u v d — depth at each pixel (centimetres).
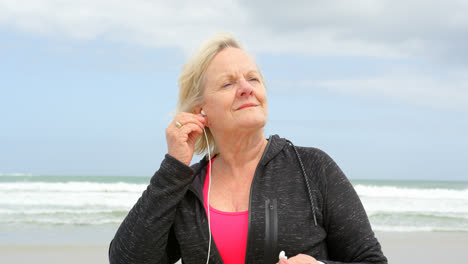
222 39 209
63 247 931
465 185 4909
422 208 1973
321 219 190
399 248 980
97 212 1584
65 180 3931
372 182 5644
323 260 176
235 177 205
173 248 209
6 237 1066
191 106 212
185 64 216
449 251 956
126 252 191
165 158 195
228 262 191
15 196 1995
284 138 217
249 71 201
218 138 206
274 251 184
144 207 191
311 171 197
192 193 202
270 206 188
